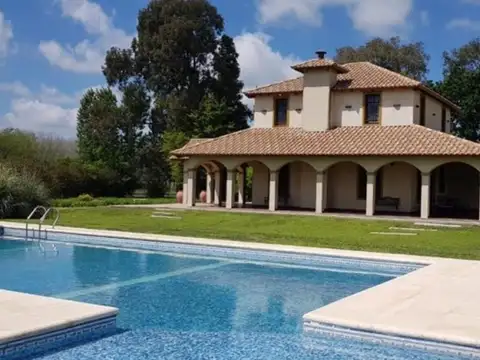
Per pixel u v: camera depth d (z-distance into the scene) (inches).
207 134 2375.7
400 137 1205.1
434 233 874.8
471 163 1082.7
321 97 1337.4
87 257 685.9
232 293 484.1
